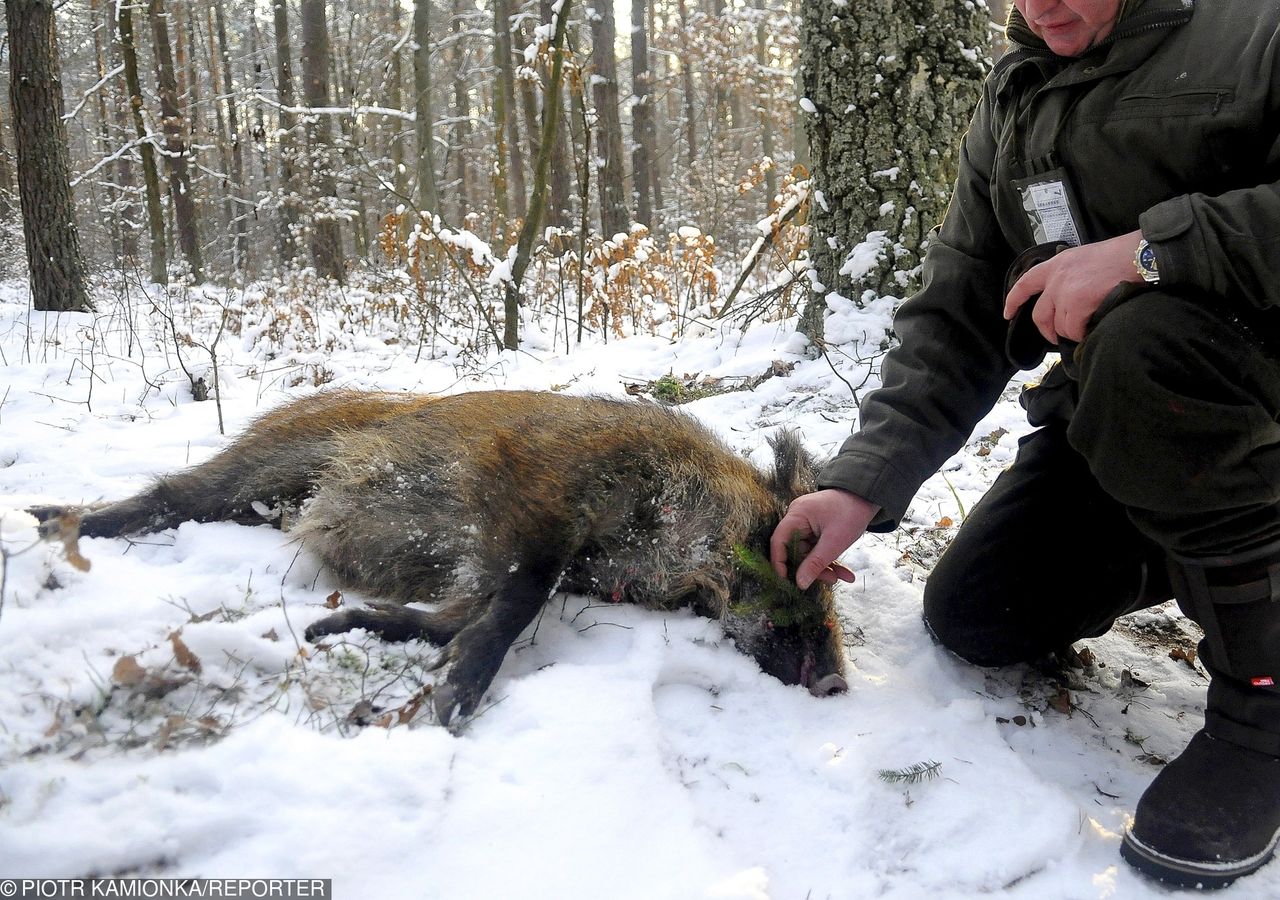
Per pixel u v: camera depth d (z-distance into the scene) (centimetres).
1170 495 216
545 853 199
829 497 279
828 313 612
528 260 786
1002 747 258
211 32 3081
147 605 274
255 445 382
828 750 249
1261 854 212
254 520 380
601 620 306
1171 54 226
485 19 2920
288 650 257
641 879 197
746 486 335
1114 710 291
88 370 675
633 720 240
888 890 210
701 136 3631
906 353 290
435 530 329
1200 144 220
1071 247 249
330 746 211
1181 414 207
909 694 289
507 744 230
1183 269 204
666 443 325
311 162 1900
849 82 585
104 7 2219
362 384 590
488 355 769
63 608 261
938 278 291
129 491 418
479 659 258
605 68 1747
